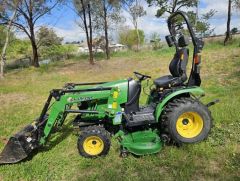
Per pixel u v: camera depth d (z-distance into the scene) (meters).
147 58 20.95
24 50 37.97
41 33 30.39
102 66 19.75
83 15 21.80
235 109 6.62
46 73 18.58
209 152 4.77
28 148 5.04
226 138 5.30
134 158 4.87
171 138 5.09
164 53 22.89
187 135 5.08
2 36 31.61
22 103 10.02
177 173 4.31
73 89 5.29
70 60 27.61
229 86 9.52
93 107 5.39
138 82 5.45
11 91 12.36
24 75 18.47
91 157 5.03
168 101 5.27
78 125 5.49
